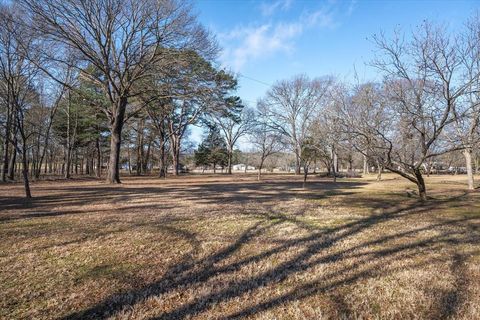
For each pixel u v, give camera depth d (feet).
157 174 144.46
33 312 9.89
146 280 12.42
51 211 28.68
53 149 140.67
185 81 65.36
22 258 14.92
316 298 10.79
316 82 124.88
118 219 24.66
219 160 175.94
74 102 93.04
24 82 62.69
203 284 12.01
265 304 10.37
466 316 9.50
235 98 127.03
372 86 40.98
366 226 22.33
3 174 79.05
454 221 24.48
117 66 63.05
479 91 30.89
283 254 15.60
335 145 47.88
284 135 135.95
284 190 54.65
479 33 30.83
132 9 58.39
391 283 12.00
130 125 117.70
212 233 19.98
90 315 9.74
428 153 38.14
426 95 32.35
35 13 50.39
